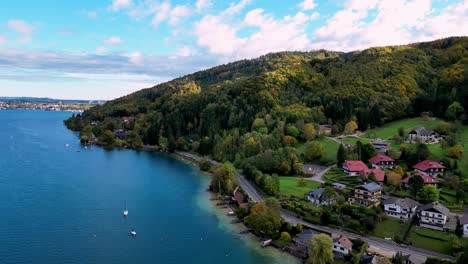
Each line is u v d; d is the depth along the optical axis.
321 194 148.12
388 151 192.12
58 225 134.62
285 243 121.00
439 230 122.94
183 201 165.50
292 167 194.25
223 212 151.88
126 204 160.12
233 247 120.44
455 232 118.81
